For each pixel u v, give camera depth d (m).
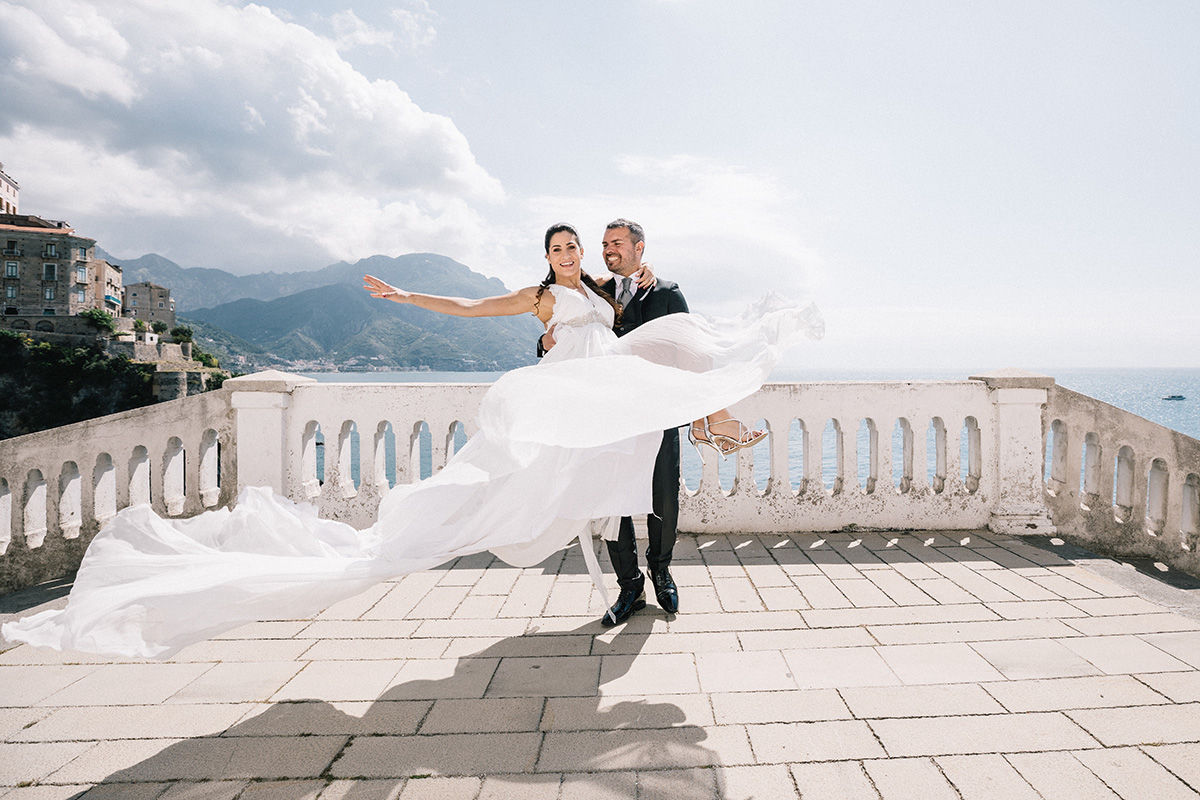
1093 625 3.22
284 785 1.98
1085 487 5.18
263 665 2.86
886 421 5.17
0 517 4.09
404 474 5.34
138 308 122.31
